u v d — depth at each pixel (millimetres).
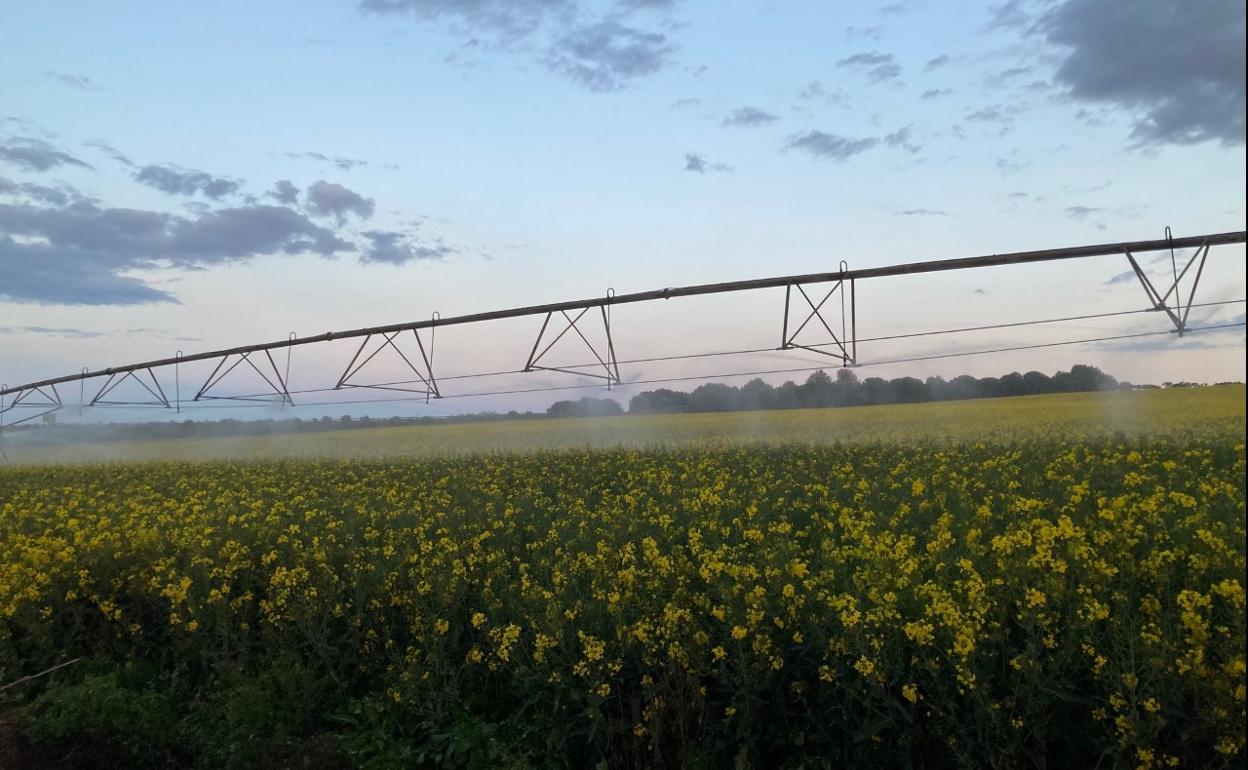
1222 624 5102
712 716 5957
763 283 13023
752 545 8766
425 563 8727
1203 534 5855
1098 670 4852
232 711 7176
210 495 19891
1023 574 5656
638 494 13664
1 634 9305
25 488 23109
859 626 5410
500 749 6281
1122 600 5156
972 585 5531
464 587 7984
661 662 6086
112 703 7648
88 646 9633
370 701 7309
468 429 43938
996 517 8438
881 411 34406
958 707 5207
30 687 8812
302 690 7402
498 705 6980
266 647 8297
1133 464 12156
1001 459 14078
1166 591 5508
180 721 7648
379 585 8383
